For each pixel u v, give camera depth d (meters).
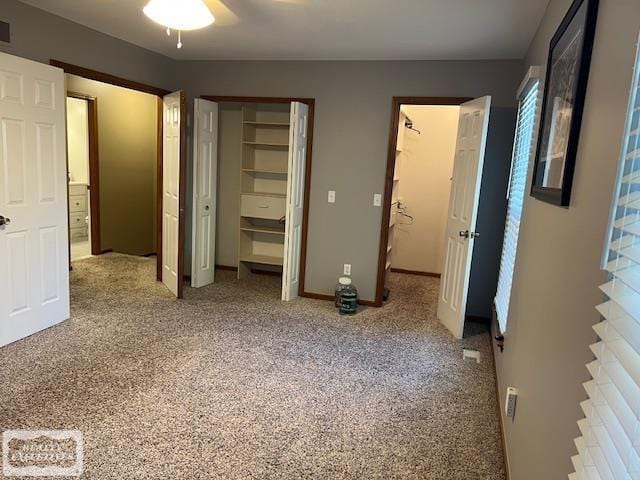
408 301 4.81
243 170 5.21
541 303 1.74
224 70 4.62
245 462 2.09
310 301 4.61
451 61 4.03
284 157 5.36
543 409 1.51
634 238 0.85
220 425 2.36
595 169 1.20
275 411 2.53
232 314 4.06
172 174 4.41
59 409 2.42
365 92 4.30
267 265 5.61
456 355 3.43
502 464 2.18
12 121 3.00
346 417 2.51
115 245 6.19
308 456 2.16
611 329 0.91
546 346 1.57
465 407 2.68
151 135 6.57
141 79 4.24
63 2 3.04
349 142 4.41
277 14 3.05
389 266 5.26
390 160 4.33
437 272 6.07
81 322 3.64
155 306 4.14
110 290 4.55
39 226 3.29
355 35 3.45
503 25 3.00
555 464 1.30
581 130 1.39
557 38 1.90
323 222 4.60
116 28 3.60
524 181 2.83
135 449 2.13
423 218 6.02
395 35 3.39
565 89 1.62
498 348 3.12
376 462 2.15
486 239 4.15
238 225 5.59
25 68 3.04
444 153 5.87
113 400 2.54
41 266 3.34
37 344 3.18
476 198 3.58
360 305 4.60
